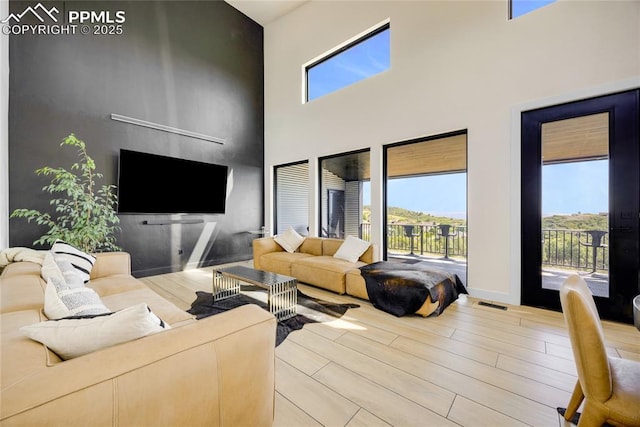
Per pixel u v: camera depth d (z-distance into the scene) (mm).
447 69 3260
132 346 765
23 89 3047
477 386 1530
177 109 4375
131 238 3863
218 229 4922
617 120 2338
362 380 1588
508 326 2293
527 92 2730
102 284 2260
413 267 3068
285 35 5336
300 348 1951
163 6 4219
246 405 964
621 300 2334
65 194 3314
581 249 2520
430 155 4492
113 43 3719
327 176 5027
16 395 564
